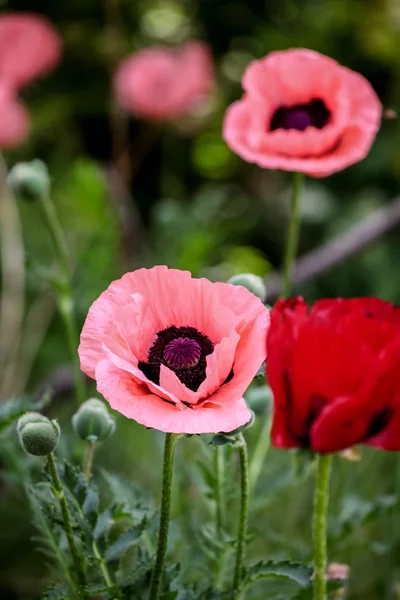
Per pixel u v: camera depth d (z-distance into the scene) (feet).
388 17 11.22
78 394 5.24
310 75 5.11
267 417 4.77
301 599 4.26
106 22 11.55
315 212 10.78
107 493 5.63
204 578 4.73
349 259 7.34
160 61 9.60
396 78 11.23
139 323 4.01
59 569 4.85
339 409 3.89
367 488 5.98
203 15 11.74
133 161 11.30
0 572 6.31
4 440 4.76
